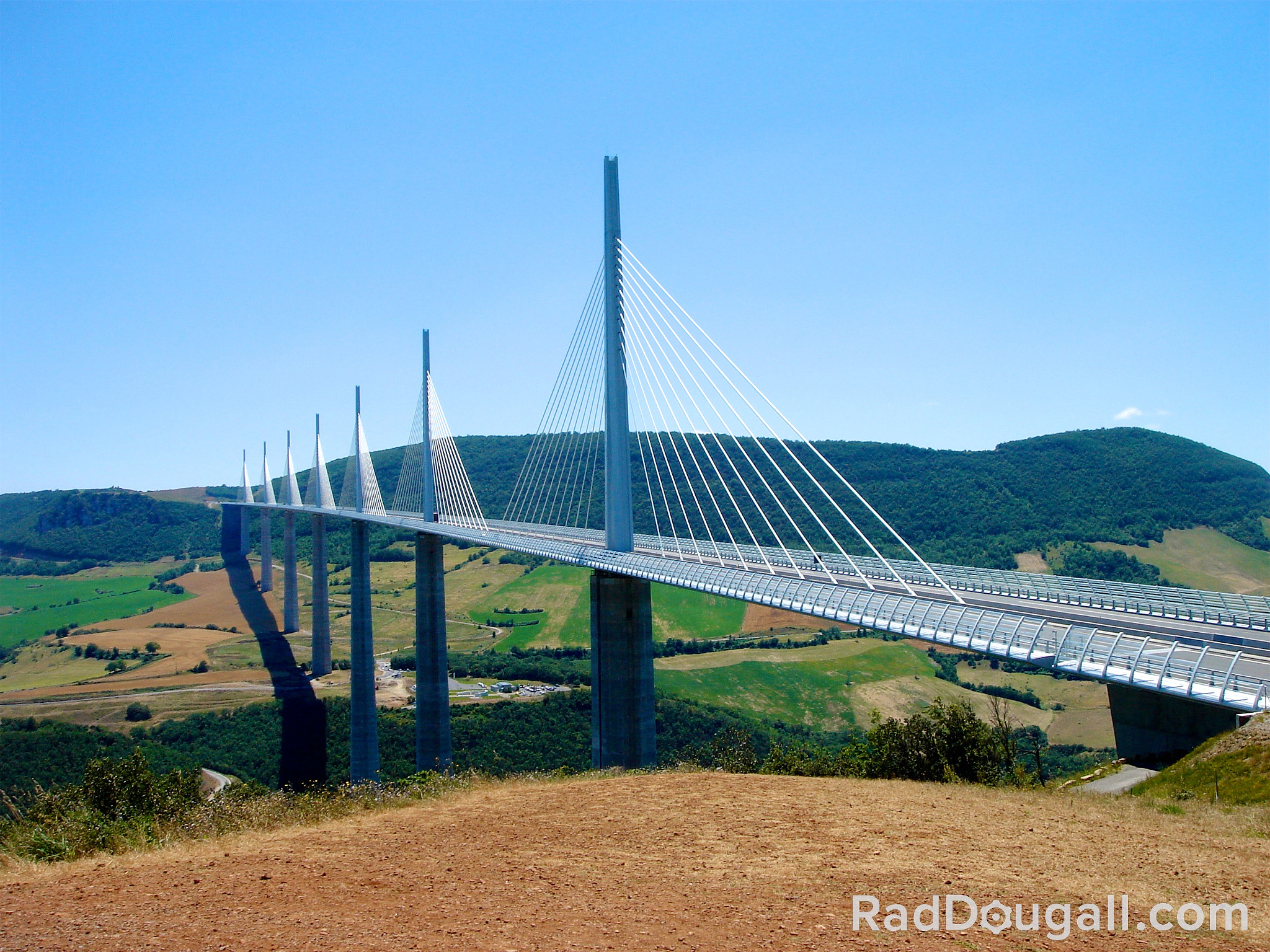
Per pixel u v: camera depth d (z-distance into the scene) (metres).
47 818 15.19
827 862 12.05
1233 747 18.53
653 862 12.11
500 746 65.69
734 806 15.99
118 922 9.57
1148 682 18.00
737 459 100.75
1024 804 16.34
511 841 13.48
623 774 23.77
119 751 68.38
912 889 10.85
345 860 12.34
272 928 9.30
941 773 24.03
